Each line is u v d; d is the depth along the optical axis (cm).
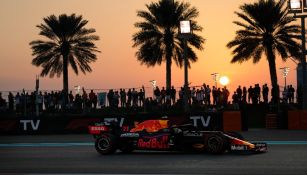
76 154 1583
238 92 3478
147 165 1235
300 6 2755
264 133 2275
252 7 4675
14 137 2555
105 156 1502
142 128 1559
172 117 2514
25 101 3228
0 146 2036
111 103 3353
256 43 4712
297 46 4634
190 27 2486
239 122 2464
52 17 5219
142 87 3309
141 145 1539
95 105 3397
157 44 4909
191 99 3291
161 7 4862
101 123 1592
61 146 1928
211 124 2478
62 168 1212
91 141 2123
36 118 2688
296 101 3472
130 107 3344
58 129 2662
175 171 1106
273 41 4694
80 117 2647
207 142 1445
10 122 2712
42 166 1265
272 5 4641
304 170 1081
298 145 1691
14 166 1280
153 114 2534
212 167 1159
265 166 1156
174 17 4866
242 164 1202
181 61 4953
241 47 4762
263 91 3444
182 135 1485
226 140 1435
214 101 3284
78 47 5266
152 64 4969
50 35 5234
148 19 4944
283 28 4688
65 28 5206
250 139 1978
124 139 1566
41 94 3366
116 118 2589
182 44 4872
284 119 2578
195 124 2489
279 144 1742
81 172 1129
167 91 3359
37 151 1736
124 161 1343
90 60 5325
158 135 1516
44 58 5253
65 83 5291
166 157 1426
